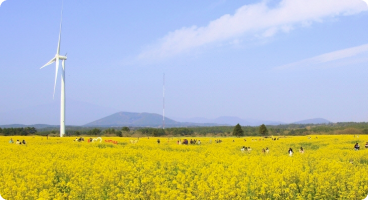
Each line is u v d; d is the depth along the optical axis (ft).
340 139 197.67
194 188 49.42
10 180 52.01
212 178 51.80
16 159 79.30
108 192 49.06
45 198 45.78
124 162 73.26
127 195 45.73
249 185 52.08
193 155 92.48
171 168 71.87
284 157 81.97
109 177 53.67
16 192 47.50
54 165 68.39
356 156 91.30
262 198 47.16
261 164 68.49
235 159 82.28
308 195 48.29
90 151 102.68
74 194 47.62
